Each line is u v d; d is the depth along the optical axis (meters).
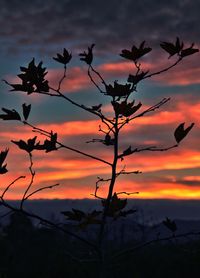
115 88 3.43
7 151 3.13
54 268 12.02
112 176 3.50
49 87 3.58
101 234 3.51
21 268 12.70
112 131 3.53
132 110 3.45
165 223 3.47
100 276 3.46
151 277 11.57
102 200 3.63
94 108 3.53
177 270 11.86
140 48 3.52
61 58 3.57
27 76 3.54
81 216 3.47
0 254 13.19
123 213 3.56
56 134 3.45
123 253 3.54
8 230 12.05
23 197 3.24
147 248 13.20
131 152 3.49
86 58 3.53
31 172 3.27
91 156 3.53
